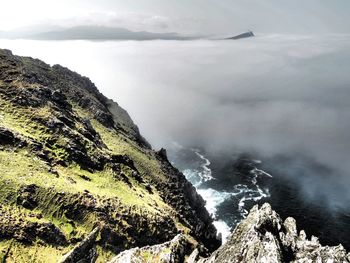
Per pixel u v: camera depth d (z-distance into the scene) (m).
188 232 141.88
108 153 162.75
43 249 88.75
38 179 107.75
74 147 139.75
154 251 54.00
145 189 159.50
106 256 99.69
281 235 46.59
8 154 114.69
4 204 94.12
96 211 109.25
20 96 153.12
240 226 48.28
